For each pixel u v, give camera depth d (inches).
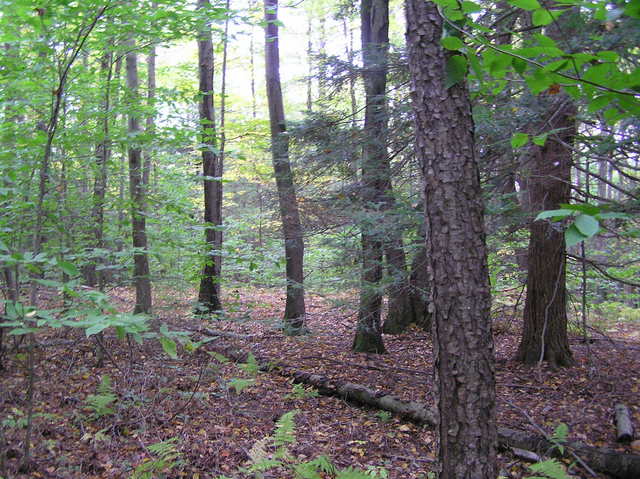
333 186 313.4
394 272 256.5
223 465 165.2
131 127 313.0
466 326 95.3
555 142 248.7
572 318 399.9
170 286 325.1
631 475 164.9
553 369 291.3
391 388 261.6
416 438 202.1
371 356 329.7
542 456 179.0
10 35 150.8
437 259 97.7
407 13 99.7
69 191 207.3
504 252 469.7
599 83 53.8
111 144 213.9
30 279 109.7
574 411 226.1
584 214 41.7
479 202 97.6
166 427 190.4
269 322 329.1
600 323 443.8
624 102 56.1
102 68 221.5
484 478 94.9
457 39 59.8
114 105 218.5
